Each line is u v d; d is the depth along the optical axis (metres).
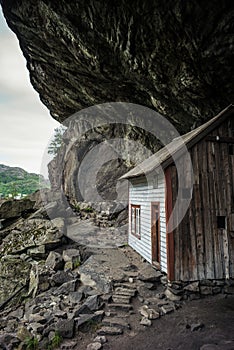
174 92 7.85
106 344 4.09
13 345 4.32
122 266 7.09
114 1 5.75
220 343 3.78
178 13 5.22
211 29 5.22
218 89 6.84
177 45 6.07
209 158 6.20
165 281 5.87
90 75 9.60
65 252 7.97
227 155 6.32
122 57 7.58
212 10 4.89
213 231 5.98
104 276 6.33
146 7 5.51
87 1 6.04
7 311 6.34
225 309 5.04
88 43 7.52
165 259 6.08
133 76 8.39
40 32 8.20
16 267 7.90
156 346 3.95
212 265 5.84
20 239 9.37
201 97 7.45
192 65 6.43
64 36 7.82
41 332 4.50
